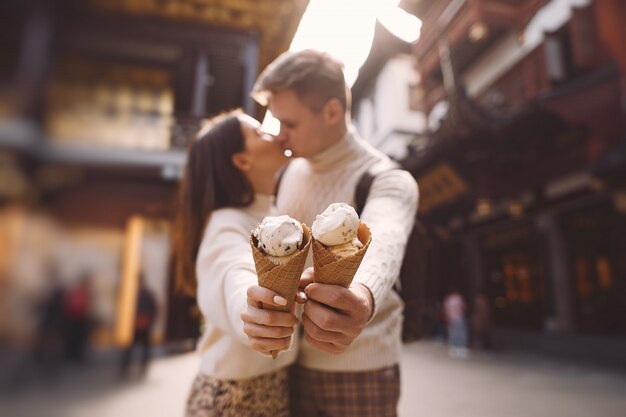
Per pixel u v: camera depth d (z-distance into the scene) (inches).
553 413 173.6
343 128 51.1
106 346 238.2
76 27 121.7
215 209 46.2
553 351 339.9
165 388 176.2
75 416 136.4
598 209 366.3
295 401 50.6
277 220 24.8
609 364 281.6
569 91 314.2
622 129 293.4
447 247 581.6
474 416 168.4
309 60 48.8
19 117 147.1
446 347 413.1
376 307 30.0
